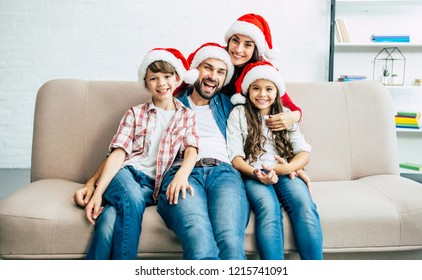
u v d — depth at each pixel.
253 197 1.14
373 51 3.42
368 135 1.52
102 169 1.23
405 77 3.42
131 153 1.26
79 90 1.49
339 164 1.50
